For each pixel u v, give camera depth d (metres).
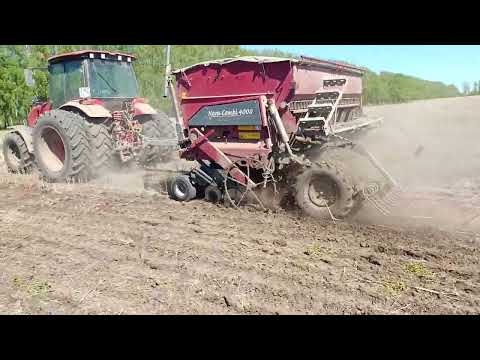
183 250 4.53
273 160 5.68
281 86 5.46
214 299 3.54
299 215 5.46
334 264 4.07
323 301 3.45
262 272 3.96
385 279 3.76
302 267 4.03
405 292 3.54
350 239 4.64
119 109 8.39
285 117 5.58
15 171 9.05
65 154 7.70
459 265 3.96
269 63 5.46
